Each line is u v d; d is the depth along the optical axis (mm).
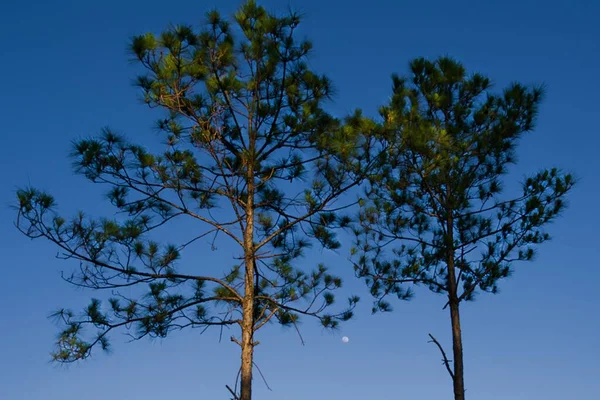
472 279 12336
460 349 11664
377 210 12844
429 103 12766
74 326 9961
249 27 10773
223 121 11516
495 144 12180
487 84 12859
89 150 10047
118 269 10078
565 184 11977
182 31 10461
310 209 10867
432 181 12164
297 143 11219
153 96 10688
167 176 10711
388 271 12859
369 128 10547
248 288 10516
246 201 11438
